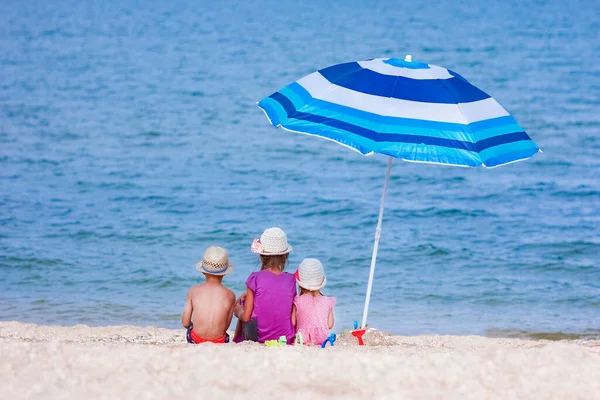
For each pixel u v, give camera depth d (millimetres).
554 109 52375
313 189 30500
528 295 18500
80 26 117562
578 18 137750
